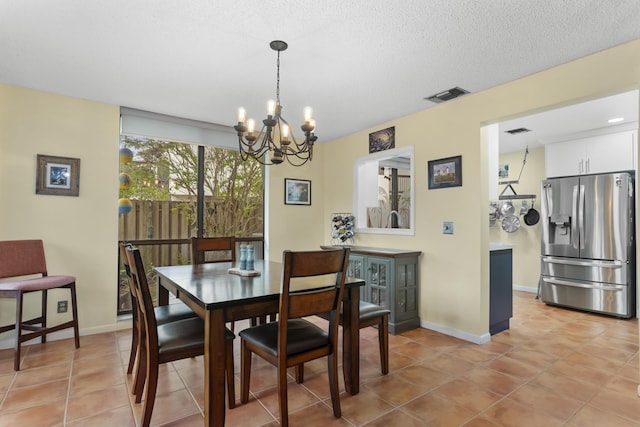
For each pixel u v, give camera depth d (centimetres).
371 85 280
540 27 196
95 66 247
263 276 227
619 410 190
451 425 175
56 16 186
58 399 199
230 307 163
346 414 186
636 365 250
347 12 182
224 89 288
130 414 184
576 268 414
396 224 582
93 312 316
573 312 407
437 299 331
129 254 184
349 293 208
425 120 343
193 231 397
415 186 354
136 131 342
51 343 291
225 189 421
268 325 204
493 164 321
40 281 258
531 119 380
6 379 224
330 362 185
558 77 245
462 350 280
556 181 435
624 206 378
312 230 472
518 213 538
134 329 230
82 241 311
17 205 283
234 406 193
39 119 293
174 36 206
